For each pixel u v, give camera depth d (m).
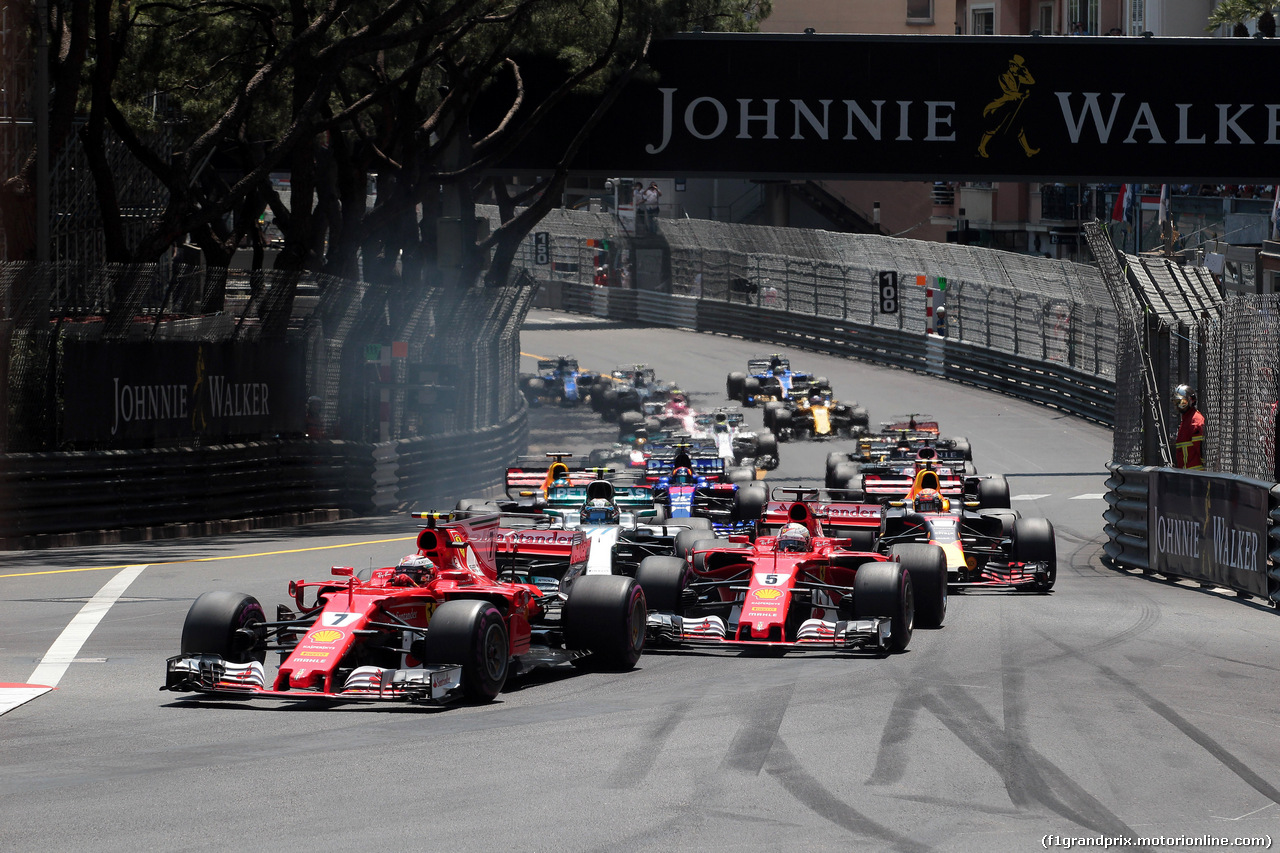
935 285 192.75
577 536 47.56
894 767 30.06
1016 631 49.44
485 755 30.80
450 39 97.56
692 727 33.69
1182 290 87.56
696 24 115.94
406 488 101.50
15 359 73.62
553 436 145.38
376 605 36.38
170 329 82.06
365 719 34.44
